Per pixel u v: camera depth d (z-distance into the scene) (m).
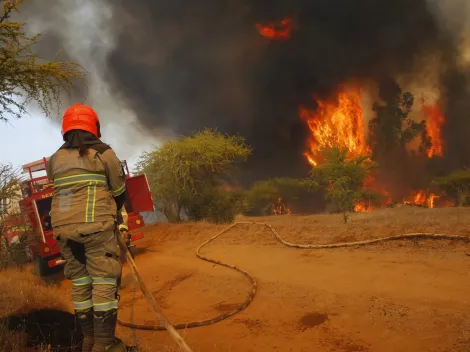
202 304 4.96
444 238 5.92
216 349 3.68
